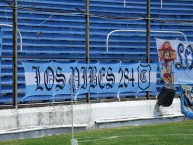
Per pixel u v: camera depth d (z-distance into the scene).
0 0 25.00
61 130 22.34
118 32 28.47
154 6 30.52
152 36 29.48
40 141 19.58
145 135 20.95
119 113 25.28
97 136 20.80
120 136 20.70
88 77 24.70
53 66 23.41
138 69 26.58
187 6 31.55
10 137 20.38
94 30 27.77
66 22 26.89
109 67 25.52
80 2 27.88
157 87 27.86
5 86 23.58
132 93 26.42
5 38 24.47
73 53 26.94
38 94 22.91
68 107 23.28
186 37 30.45
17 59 24.09
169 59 27.58
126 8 29.53
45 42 26.09
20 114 21.56
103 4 28.72
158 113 26.59
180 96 27.58
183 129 23.05
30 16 25.77
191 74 28.30
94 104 24.45
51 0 26.94
